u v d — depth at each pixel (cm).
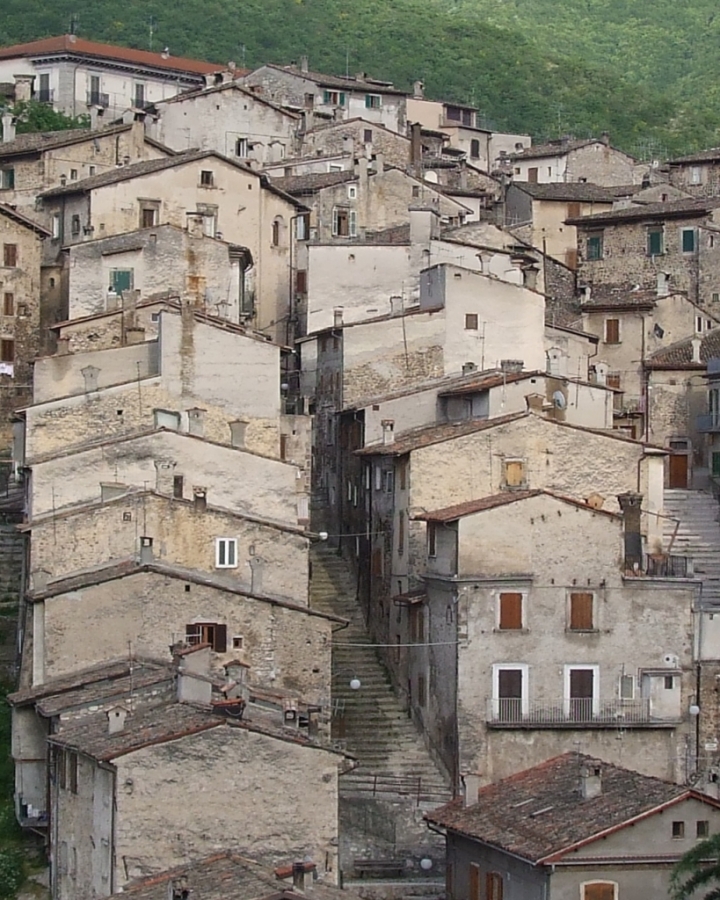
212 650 9369
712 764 10044
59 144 15475
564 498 10125
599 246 15538
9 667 10888
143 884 7562
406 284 14050
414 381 12644
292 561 10169
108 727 8331
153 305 12262
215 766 7938
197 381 11225
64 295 13975
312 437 12962
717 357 13525
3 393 13788
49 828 8944
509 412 11625
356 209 15825
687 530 12469
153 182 14362
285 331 14738
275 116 18238
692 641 10119
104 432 11069
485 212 16912
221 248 13338
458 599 9981
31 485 10456
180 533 10050
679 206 15375
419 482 10869
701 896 8088
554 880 8106
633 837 8188
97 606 9519
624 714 10038
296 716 8600
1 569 11394
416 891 9138
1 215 13925
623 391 14000
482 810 8975
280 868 7625
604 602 10088
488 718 9931
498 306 12800
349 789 9888
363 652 11281
